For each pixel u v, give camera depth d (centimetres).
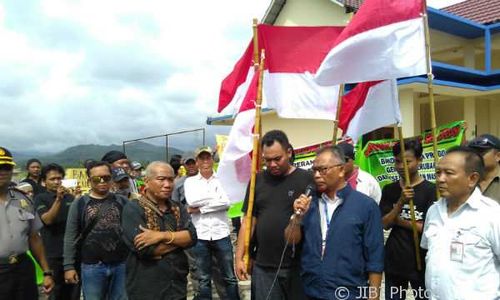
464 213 281
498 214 270
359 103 477
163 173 372
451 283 276
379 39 388
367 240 329
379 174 728
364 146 777
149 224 369
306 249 343
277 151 383
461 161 278
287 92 488
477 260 270
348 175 410
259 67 445
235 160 468
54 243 536
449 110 1527
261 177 409
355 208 330
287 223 381
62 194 529
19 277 405
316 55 484
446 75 1227
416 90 1221
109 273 487
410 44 382
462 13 1547
